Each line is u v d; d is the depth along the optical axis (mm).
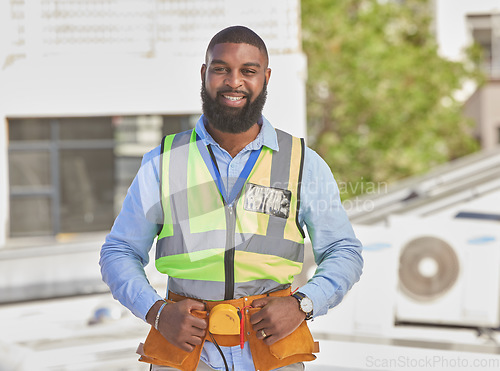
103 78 11586
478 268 7957
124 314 7961
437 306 7957
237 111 2783
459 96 26422
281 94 11125
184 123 12453
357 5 22266
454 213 8609
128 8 11578
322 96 20828
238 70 2766
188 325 2652
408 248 8102
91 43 11586
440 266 8016
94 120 13805
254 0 11281
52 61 11547
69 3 11531
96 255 11250
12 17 11492
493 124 25797
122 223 2949
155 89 11625
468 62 23234
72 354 6562
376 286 7883
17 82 11516
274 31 11203
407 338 7574
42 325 7730
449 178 9039
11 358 6121
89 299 9188
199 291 2812
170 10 11531
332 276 2865
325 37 20344
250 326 2773
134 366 6406
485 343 7398
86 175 14000
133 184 2939
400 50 21453
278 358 2758
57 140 13852
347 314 7719
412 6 23391
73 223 14125
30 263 10727
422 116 21203
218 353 2805
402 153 20328
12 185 13891
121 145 13867
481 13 24703
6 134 11719
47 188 14016
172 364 2789
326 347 7000
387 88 20516
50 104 11562
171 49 11594
